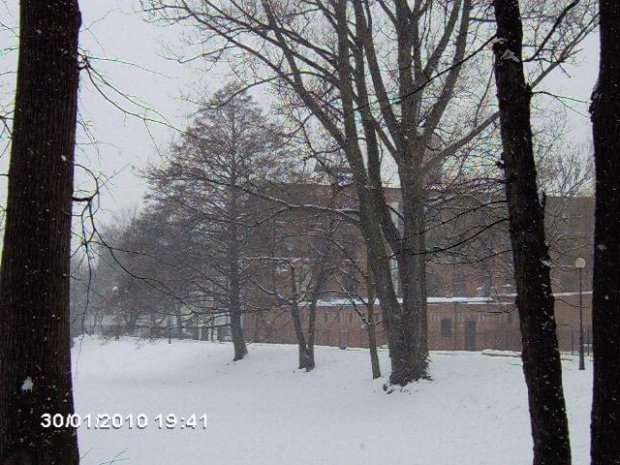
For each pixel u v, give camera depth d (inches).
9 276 251.8
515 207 288.5
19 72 266.4
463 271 2090.3
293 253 1450.5
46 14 264.8
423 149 861.2
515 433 587.5
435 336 2012.8
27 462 236.8
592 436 250.8
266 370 1328.7
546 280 282.2
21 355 245.3
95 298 1707.7
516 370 816.3
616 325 246.5
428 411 740.0
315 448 589.6
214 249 1486.2
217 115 1362.0
